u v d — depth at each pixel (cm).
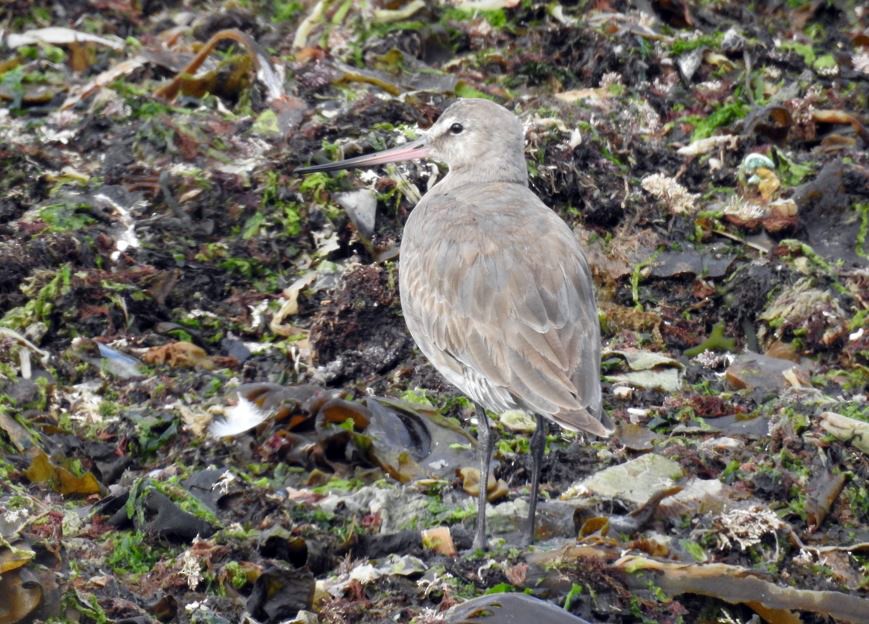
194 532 1045
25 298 1309
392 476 1150
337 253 1414
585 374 1051
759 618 1010
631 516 1105
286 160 1471
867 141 1656
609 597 1002
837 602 1014
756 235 1492
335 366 1298
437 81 1672
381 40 1739
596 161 1530
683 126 1667
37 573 920
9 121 1573
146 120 1552
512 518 1102
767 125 1648
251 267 1387
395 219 1447
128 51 1744
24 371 1220
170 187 1446
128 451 1166
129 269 1359
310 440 1163
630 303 1426
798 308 1384
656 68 1733
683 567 1015
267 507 1079
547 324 1067
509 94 1662
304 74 1642
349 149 1491
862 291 1427
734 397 1291
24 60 1716
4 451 1113
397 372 1302
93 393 1221
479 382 1095
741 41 1767
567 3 1844
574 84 1725
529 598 962
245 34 1639
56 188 1452
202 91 1619
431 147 1322
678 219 1488
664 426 1253
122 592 970
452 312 1112
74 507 1084
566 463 1193
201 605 972
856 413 1236
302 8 1891
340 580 1009
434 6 1816
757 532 1088
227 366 1285
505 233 1122
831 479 1166
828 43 1861
